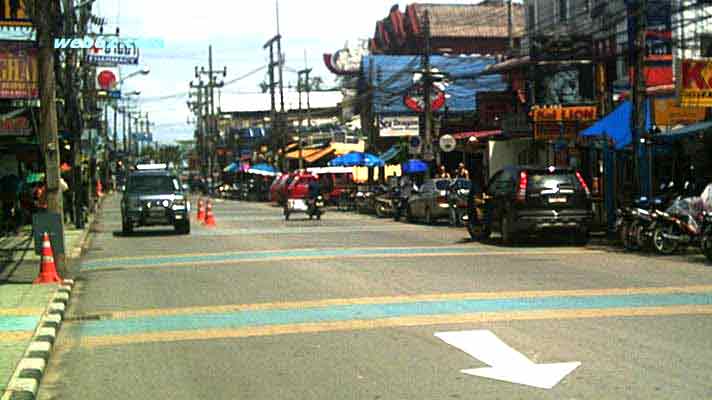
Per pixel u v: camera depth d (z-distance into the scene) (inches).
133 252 916.6
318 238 1037.2
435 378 323.0
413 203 1358.3
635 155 869.2
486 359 352.2
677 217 759.1
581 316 447.2
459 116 2153.1
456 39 2741.1
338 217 1577.3
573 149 1213.1
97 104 2450.8
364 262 743.7
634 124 868.0
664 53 1177.4
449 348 375.6
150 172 1224.8
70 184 1475.1
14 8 954.7
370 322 444.5
